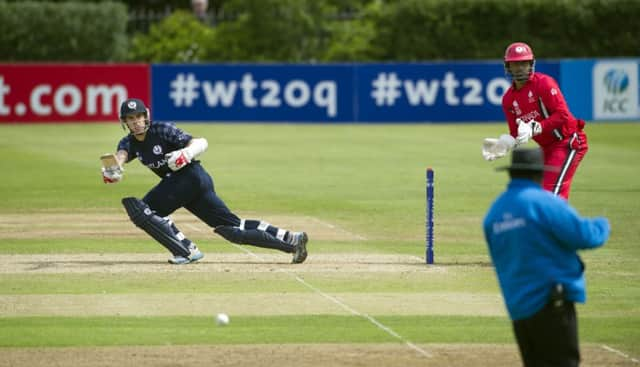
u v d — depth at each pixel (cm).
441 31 16375
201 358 3120
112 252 4909
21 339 3322
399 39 16638
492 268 4516
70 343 3278
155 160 4469
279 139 11669
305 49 17175
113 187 7556
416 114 14025
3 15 16838
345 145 10906
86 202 6775
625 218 5997
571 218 2427
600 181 7831
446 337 3378
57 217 6100
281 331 3438
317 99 14075
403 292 4028
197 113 14150
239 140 11544
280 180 7938
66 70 14125
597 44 16288
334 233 5500
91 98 14200
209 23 18850
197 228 5700
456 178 8031
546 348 2467
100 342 3291
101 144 11094
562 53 16325
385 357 3145
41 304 3803
